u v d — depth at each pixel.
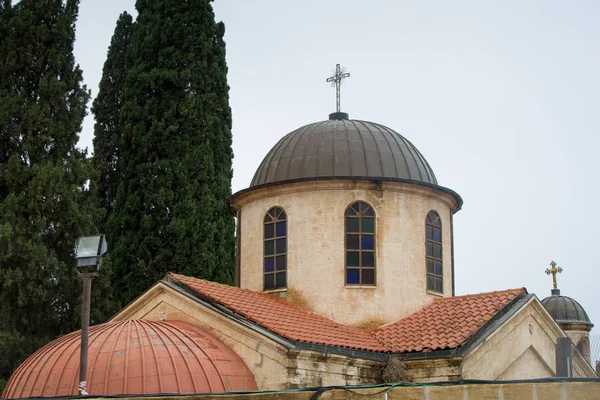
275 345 20.36
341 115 30.33
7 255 32.28
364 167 26.55
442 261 27.41
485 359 22.28
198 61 39.62
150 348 19.75
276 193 26.83
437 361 21.48
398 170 26.84
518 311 24.11
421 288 26.22
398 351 22.27
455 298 25.94
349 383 21.38
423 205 27.02
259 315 22.23
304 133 28.42
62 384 19.23
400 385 14.13
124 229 37.62
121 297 36.44
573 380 13.51
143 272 36.09
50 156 35.91
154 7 40.94
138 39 40.62
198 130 38.59
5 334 31.91
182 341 20.42
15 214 33.38
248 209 27.70
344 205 26.08
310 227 26.09
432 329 23.41
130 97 39.66
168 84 39.06
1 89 36.06
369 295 25.47
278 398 14.27
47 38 36.91
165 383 18.86
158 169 37.56
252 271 26.94
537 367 25.12
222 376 19.72
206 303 22.38
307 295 25.61
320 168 26.62
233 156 40.84
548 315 25.83
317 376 20.62
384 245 25.95
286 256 26.30
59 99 36.34
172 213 37.03
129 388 18.69
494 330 22.69
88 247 17.25
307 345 20.62
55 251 34.53
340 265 25.66
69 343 20.80
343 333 23.30
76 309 33.72
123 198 38.41
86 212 35.31
